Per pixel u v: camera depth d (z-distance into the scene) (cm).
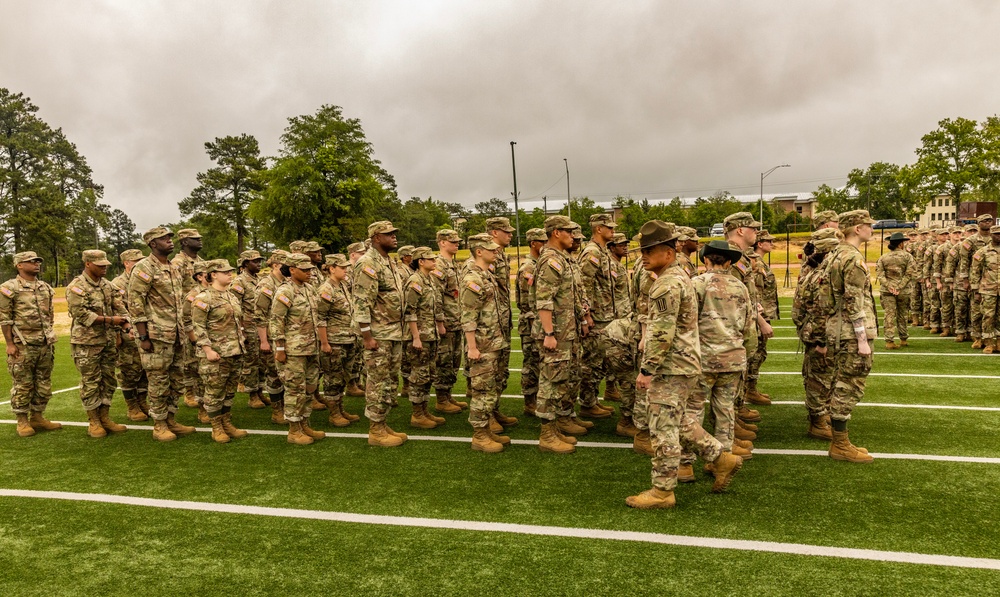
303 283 615
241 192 5703
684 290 392
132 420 726
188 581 337
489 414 556
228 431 630
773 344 1139
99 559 367
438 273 720
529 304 671
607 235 632
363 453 560
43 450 601
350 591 319
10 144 4719
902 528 368
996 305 943
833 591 302
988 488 424
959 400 671
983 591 298
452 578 328
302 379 597
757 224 579
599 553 350
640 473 481
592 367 647
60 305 2470
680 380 399
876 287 2064
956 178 3591
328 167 4125
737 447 508
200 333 598
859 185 5881
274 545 377
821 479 452
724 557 340
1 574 352
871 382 775
